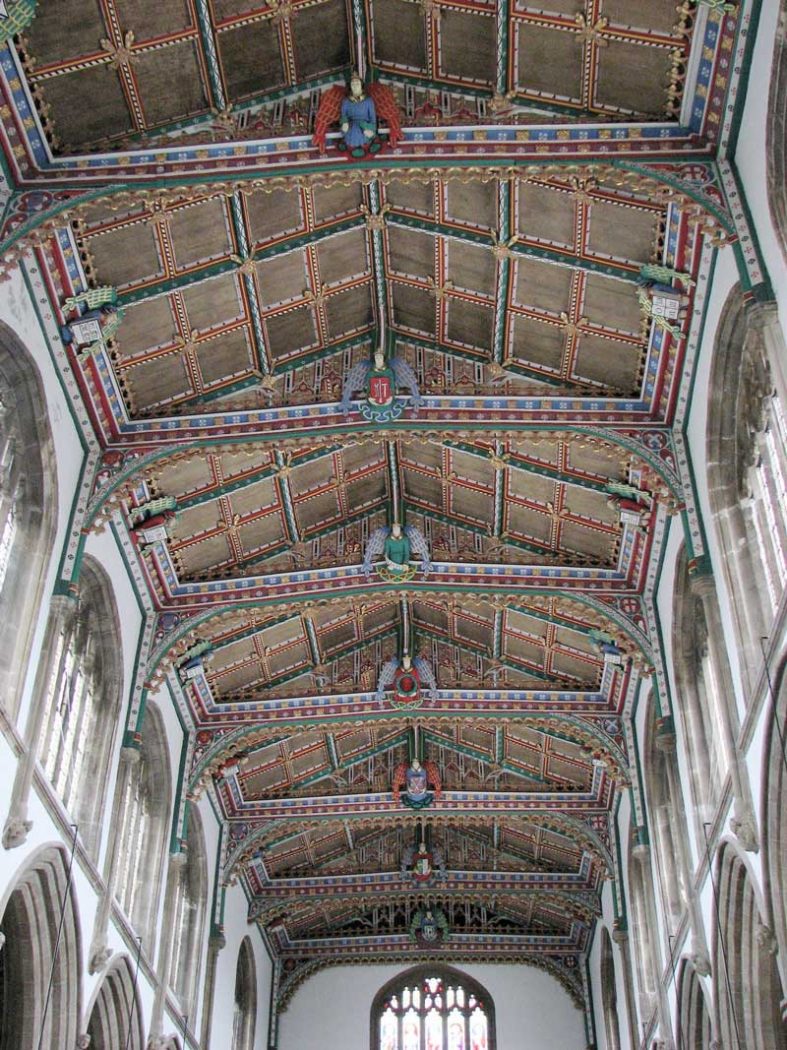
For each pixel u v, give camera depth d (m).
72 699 25.00
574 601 29.52
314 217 24.72
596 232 22.98
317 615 33.25
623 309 24.17
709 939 26.23
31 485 22.39
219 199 22.95
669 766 28.75
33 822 21.44
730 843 23.34
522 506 29.66
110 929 26.36
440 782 39.28
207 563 30.33
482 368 27.22
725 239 19.67
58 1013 23.45
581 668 33.66
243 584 30.14
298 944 48.59
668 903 30.09
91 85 20.55
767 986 23.73
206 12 20.56
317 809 39.12
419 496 31.41
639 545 28.55
